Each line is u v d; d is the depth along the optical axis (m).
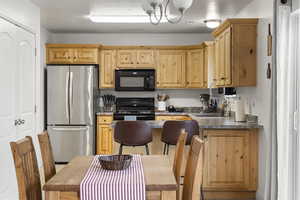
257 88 4.18
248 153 4.05
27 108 4.41
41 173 5.13
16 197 4.03
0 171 3.59
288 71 3.16
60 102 6.23
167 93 7.15
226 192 4.09
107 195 1.93
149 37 7.09
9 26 3.81
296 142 3.10
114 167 2.28
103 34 7.06
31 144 2.24
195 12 5.18
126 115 6.48
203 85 6.59
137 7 4.92
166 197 1.98
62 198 2.36
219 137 4.04
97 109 6.75
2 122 3.63
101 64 6.77
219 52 4.96
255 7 4.30
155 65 6.79
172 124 3.87
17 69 4.07
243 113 4.44
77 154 6.23
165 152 4.32
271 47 3.64
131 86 6.73
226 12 5.18
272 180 3.27
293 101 3.12
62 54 6.53
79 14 5.36
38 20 4.89
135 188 1.94
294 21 3.11
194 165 2.00
